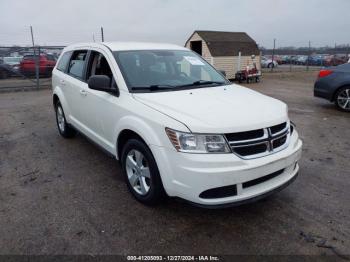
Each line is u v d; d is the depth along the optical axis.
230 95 3.66
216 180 2.73
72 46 5.46
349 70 8.29
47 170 4.44
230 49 20.50
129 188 3.67
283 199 3.65
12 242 2.85
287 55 47.38
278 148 3.11
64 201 3.58
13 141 5.77
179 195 2.92
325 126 6.95
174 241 2.88
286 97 11.46
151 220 3.20
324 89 8.72
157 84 3.79
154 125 3.04
